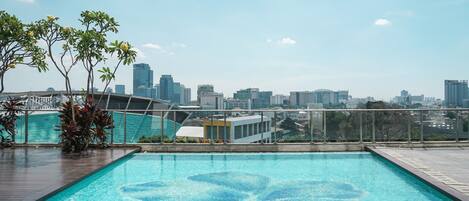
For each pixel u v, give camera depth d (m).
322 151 10.21
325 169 8.30
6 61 9.17
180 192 6.33
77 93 9.91
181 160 9.32
